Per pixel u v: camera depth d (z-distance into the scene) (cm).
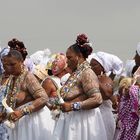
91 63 1056
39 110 955
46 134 960
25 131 952
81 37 950
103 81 1045
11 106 948
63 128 952
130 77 1062
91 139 938
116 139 1048
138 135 948
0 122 955
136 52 1102
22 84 948
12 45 1038
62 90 951
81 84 940
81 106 922
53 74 1160
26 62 1159
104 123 1040
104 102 1045
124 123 989
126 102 987
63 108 926
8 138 955
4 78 979
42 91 947
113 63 1083
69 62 952
